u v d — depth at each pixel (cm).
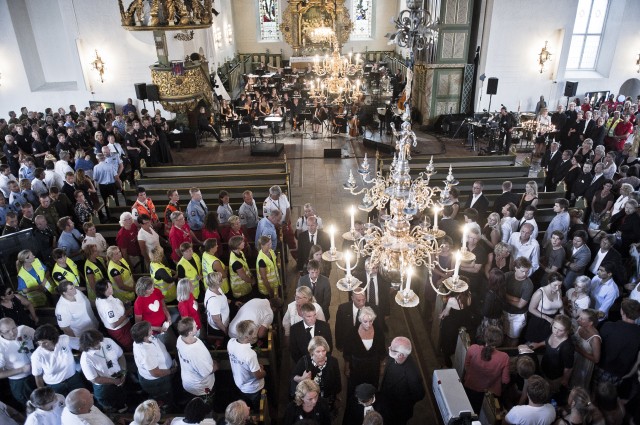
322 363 458
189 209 862
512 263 695
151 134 1398
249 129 1702
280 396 625
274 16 2875
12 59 1867
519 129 1633
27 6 1841
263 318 582
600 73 1973
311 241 756
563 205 754
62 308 560
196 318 574
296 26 2803
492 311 583
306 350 526
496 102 1862
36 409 429
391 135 1827
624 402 476
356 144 1747
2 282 716
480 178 1092
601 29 1922
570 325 490
